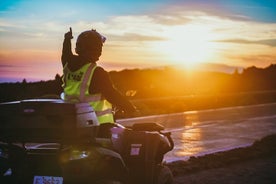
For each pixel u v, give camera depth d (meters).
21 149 5.33
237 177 9.03
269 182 8.69
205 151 12.30
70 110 5.02
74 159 5.13
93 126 5.23
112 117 5.92
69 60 5.84
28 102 5.18
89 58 5.73
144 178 6.16
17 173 5.35
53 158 5.26
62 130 5.01
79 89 5.58
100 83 5.61
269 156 11.29
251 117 21.59
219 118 21.09
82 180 5.19
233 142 14.07
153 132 6.48
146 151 6.18
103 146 5.52
